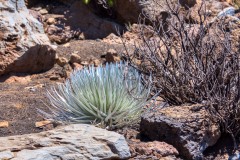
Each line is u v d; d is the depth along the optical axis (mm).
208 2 8398
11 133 5277
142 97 5180
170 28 6254
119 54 7043
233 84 4961
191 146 4559
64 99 5316
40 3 9102
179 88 5227
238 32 6586
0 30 7137
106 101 5113
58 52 7590
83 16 8586
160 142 4668
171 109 4961
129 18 8336
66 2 9000
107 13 8656
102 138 4473
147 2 8055
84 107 5090
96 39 8094
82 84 5215
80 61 7164
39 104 5930
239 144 4832
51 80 6918
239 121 4852
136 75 5398
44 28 8266
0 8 7309
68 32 8320
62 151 4309
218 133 4746
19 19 7387
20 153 4273
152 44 6148
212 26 6613
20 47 7086
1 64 6973
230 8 8266
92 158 4320
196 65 5215
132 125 5160
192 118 4723
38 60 7172
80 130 4594
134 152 4543
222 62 5078
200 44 5309
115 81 5152
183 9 8055
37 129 5363
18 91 6484
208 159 4672
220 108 4781
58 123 5336
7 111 5738
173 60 5379
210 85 5215
